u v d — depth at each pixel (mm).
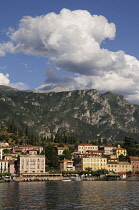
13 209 122500
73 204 134625
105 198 153375
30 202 139000
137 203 138250
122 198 153625
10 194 166750
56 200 145500
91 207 128000
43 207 127000
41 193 172500
